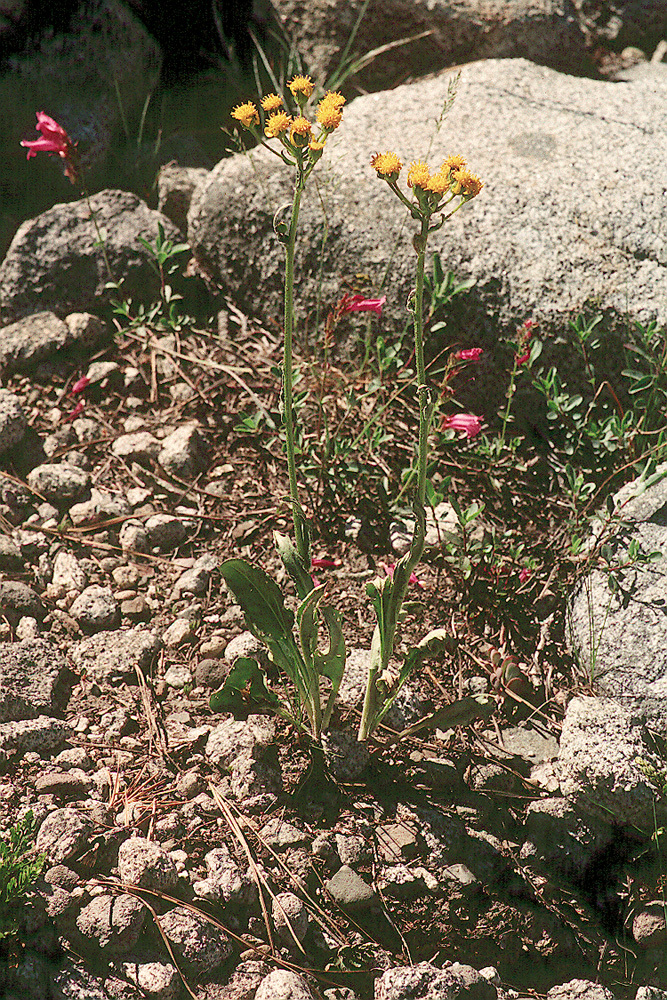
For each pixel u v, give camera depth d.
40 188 4.05
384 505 3.16
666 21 4.93
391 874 2.31
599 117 3.81
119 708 2.60
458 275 3.35
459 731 2.64
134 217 3.75
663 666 2.65
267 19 4.61
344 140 3.71
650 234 3.42
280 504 3.15
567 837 2.45
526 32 4.50
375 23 4.51
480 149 3.63
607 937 2.35
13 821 2.28
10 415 3.21
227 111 4.55
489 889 2.36
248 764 2.46
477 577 2.95
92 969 2.12
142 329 3.58
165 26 4.42
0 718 2.47
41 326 3.51
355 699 2.60
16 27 3.95
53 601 2.86
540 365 3.33
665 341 3.25
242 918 2.24
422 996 2.13
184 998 2.13
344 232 3.51
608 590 2.80
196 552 3.03
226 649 2.76
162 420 3.37
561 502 3.19
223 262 3.74
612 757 2.46
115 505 3.11
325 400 3.42
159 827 2.33
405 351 3.47
